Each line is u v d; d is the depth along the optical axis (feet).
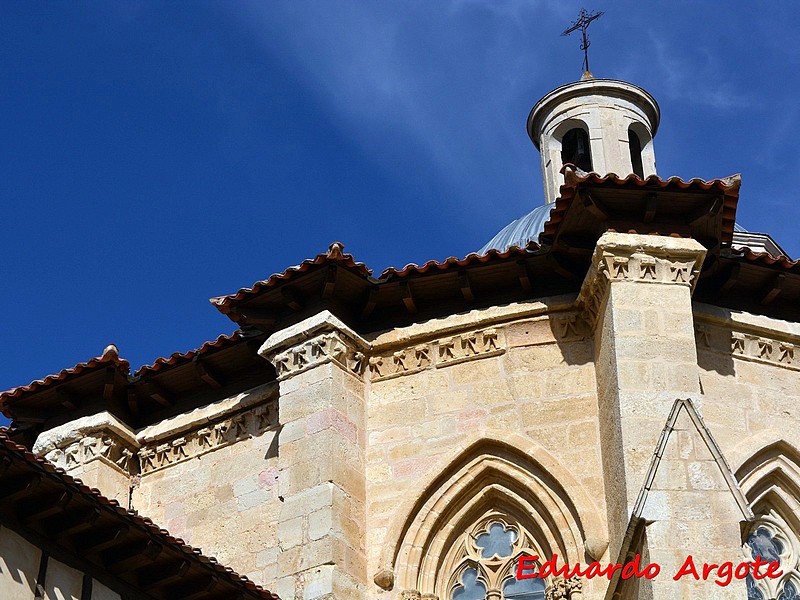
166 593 70.44
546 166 122.42
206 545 88.43
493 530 83.35
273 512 86.69
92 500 65.21
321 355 86.07
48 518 65.62
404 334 87.66
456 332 87.15
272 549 85.61
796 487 83.30
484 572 82.12
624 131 120.67
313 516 81.30
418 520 82.94
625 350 79.71
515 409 84.53
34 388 92.99
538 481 82.38
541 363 85.51
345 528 81.35
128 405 94.48
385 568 81.35
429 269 85.97
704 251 82.94
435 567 82.17
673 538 70.54
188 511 90.27
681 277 82.43
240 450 90.27
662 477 72.38
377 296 87.66
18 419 94.99
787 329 87.40
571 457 82.33
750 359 86.43
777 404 85.46
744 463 82.33
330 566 79.41
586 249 85.15
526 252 85.61
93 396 94.12
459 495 83.51
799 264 85.81
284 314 88.94
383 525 83.05
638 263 82.33
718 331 86.33
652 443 76.64
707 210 82.58
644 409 77.77
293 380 86.43
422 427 85.51
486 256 85.25
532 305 86.58
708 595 69.05
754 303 88.48
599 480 81.25
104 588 67.82
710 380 84.69
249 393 90.99
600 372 83.10
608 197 83.10
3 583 63.05
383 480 84.53
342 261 85.25
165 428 93.25
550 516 81.46
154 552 67.51
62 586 65.72
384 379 87.76
